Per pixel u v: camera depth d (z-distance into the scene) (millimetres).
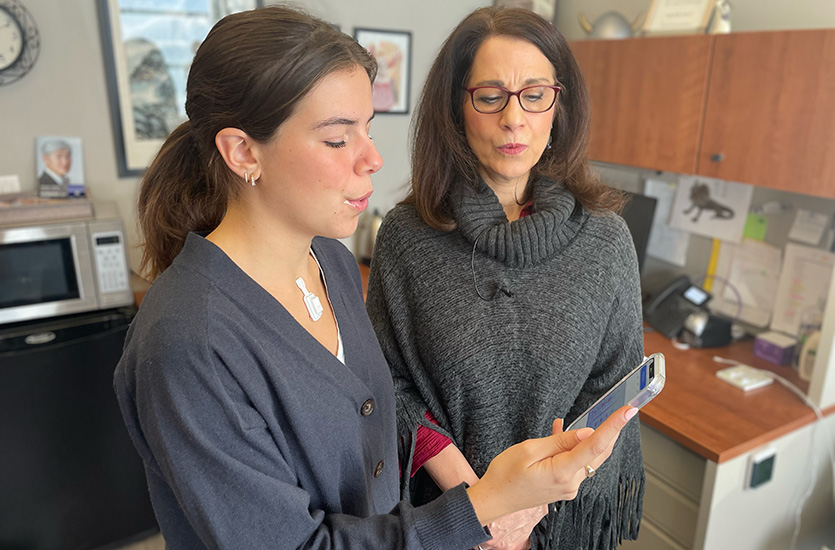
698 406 1686
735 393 1763
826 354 1630
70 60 2225
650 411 1652
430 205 1159
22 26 2102
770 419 1623
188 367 615
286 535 647
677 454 1614
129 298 2125
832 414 1712
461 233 1150
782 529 1726
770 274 2045
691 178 2248
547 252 1094
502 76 1031
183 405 613
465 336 1098
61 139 2268
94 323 2006
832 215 1849
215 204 748
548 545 1132
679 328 2135
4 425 1851
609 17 2191
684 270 2348
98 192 2381
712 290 2242
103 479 2066
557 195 1117
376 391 864
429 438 1137
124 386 678
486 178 1156
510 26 1034
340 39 646
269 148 646
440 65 1105
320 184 654
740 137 1702
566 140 1146
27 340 1881
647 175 2410
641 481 1271
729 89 1710
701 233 2238
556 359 1076
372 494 840
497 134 1050
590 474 709
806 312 1943
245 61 615
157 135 2447
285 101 616
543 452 709
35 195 2197
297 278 786
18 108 2180
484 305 1103
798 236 1944
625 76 2029
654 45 1909
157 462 666
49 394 1896
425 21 2846
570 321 1084
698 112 1807
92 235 2020
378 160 679
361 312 924
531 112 1046
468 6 2924
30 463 1920
